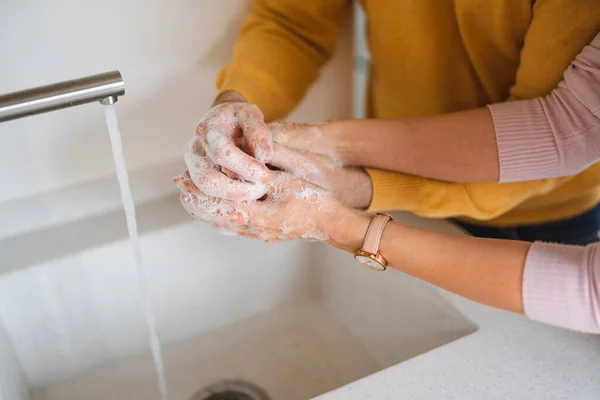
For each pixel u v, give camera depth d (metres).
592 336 0.70
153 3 0.81
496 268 0.59
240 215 0.64
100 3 0.77
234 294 0.97
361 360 0.91
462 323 0.74
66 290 0.85
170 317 0.94
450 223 0.90
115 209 0.92
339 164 0.77
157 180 0.93
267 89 0.82
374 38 0.87
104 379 0.90
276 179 0.65
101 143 0.86
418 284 0.80
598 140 0.65
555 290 0.56
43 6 0.74
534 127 0.68
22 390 0.83
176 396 0.88
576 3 0.63
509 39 0.73
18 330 0.84
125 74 0.84
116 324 0.91
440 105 0.87
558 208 0.89
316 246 0.98
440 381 0.65
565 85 0.66
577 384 0.64
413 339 0.83
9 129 0.79
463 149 0.71
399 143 0.75
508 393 0.64
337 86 1.01
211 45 0.87
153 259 0.88
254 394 0.88
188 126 0.92
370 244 0.63
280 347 0.95
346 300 0.96
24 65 0.77
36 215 0.87
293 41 0.86
